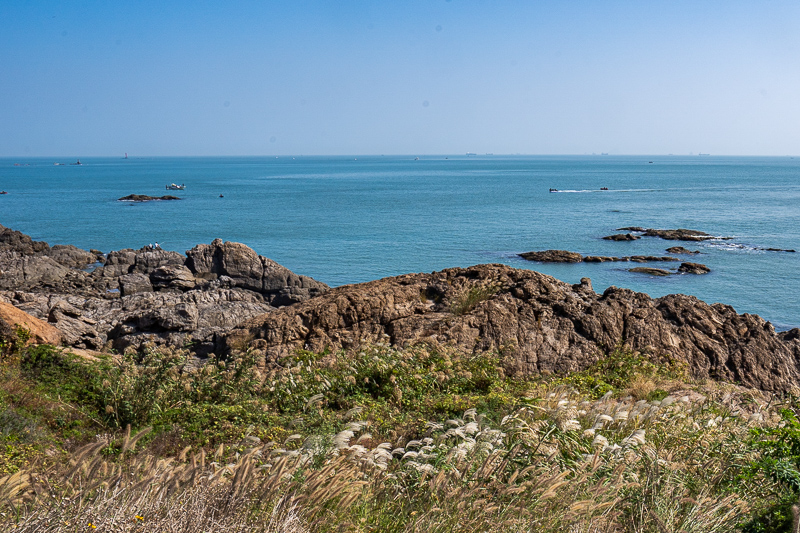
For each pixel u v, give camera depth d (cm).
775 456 657
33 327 1538
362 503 544
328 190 16325
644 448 671
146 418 912
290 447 736
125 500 442
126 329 2003
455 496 535
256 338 1465
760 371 1395
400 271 5528
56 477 482
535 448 657
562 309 1452
